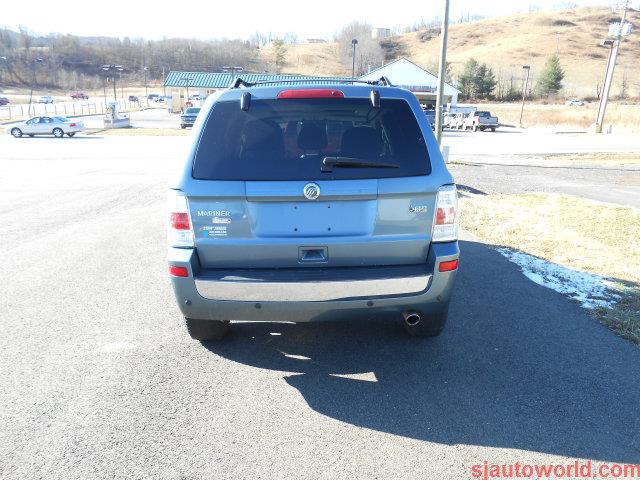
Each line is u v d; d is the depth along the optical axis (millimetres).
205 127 3326
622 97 98812
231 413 3119
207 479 2555
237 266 3334
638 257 6305
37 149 25219
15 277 5703
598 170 16266
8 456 2725
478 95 107938
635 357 3828
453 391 3361
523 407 3180
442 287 3385
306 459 2705
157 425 2992
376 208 3266
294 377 3549
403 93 3463
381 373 3596
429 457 2729
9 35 162000
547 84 105250
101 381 3488
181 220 3279
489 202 9977
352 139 3324
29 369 3654
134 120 56312
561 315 4590
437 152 3387
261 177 3207
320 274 3262
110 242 7207
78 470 2619
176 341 4117
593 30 179500
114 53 166875
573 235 7379
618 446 2830
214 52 161250
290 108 3326
